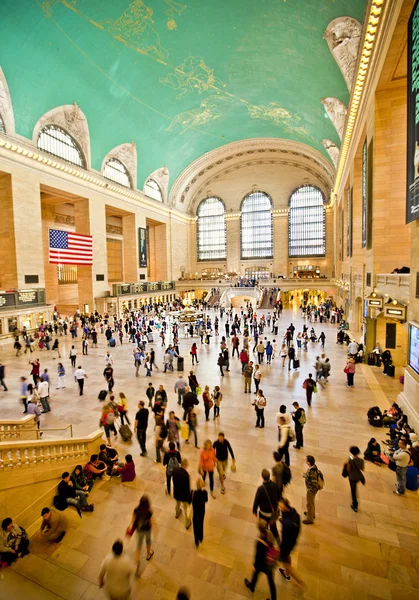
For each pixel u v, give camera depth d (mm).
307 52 18703
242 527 5043
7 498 5250
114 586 3365
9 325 19891
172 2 17359
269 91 25828
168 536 4910
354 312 21422
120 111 26578
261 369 13555
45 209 30359
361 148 18453
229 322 25125
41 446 5934
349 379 11094
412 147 7523
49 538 4844
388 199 13125
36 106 21266
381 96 12727
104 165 29875
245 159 43969
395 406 8414
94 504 5684
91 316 24875
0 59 17750
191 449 7379
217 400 9000
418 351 7613
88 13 17516
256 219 46062
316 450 7207
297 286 39500
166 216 41969
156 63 22531
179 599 2816
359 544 4656
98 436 7262
